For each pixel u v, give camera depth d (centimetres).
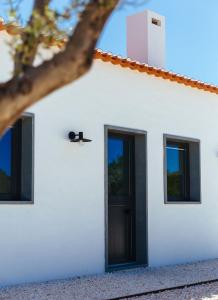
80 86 1051
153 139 1204
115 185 1159
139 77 1181
